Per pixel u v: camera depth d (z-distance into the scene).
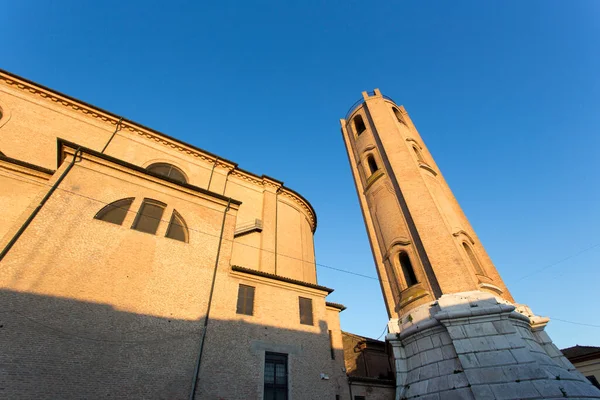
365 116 30.81
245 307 15.45
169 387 11.48
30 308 10.50
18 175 14.77
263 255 22.27
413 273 20.06
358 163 29.36
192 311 13.68
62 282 11.49
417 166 23.58
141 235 14.45
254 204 25.77
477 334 15.01
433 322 16.31
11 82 19.61
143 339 11.94
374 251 23.66
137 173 16.09
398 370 17.14
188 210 16.67
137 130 23.03
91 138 20.91
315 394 14.46
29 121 18.97
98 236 13.27
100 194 14.45
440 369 15.13
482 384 13.31
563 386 12.75
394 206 22.88
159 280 13.63
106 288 12.24
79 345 10.70
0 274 10.50
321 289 18.41
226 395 12.41
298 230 27.09
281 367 14.58
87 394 10.07
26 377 9.48
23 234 11.58
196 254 15.41
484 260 20.66
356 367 24.44
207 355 12.91
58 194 13.19
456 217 22.42
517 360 13.73
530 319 17.16
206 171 24.61
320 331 16.81
